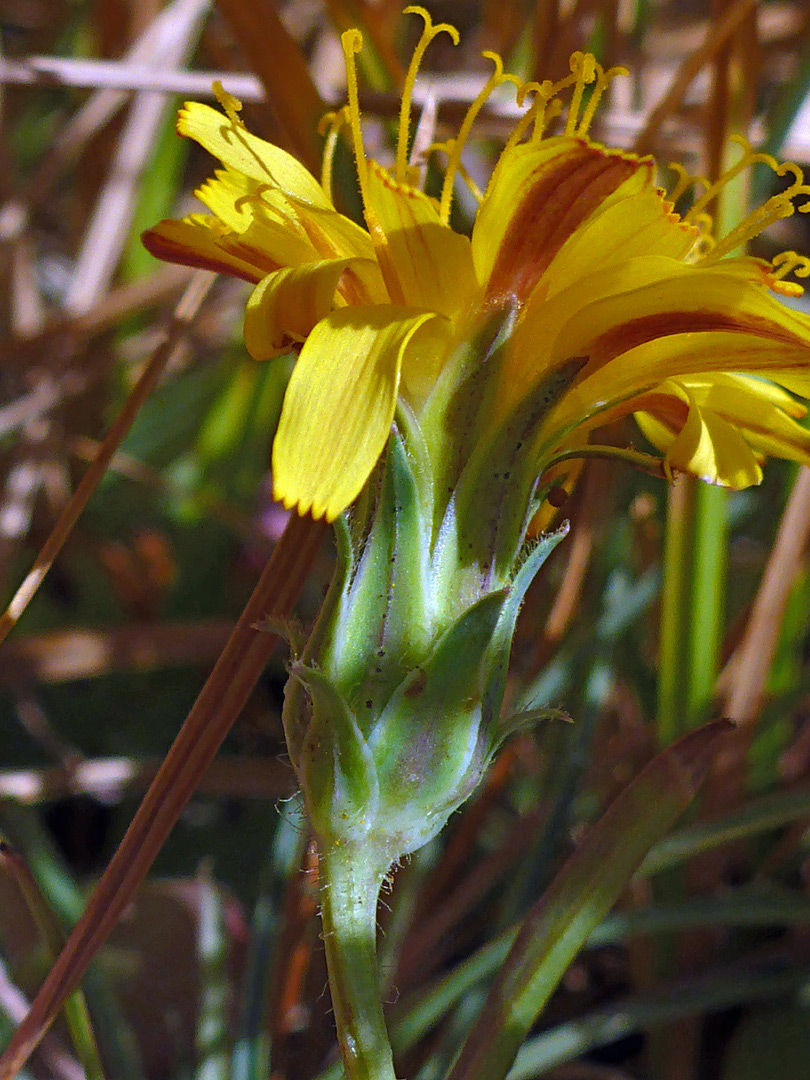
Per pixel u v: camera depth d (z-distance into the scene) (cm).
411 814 11
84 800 16
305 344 10
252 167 11
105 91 18
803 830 14
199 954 14
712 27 14
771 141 14
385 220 11
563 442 11
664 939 14
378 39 14
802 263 11
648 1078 14
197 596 18
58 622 18
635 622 16
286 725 11
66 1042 13
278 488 10
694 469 11
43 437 17
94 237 19
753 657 14
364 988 11
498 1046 11
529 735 16
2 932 14
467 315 11
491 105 14
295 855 13
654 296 11
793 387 11
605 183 10
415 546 11
